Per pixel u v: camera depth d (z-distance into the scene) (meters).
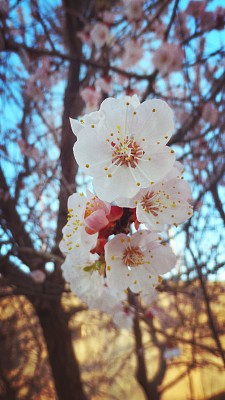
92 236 0.08
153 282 0.08
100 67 0.21
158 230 0.07
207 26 0.21
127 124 0.07
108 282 0.08
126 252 0.08
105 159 0.07
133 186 0.07
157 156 0.07
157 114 0.07
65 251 0.09
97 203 0.08
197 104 0.21
